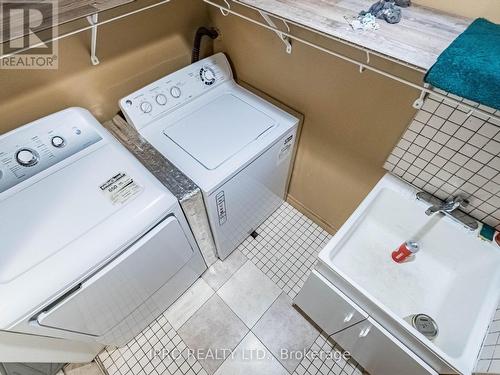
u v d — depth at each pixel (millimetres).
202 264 1682
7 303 784
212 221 1365
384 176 1336
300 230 2074
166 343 1585
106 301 1069
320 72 1289
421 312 1159
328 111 1402
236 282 1806
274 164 1549
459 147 1027
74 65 1210
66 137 1153
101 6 847
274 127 1428
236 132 1395
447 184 1159
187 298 1737
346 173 1593
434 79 717
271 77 1544
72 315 963
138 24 1314
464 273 1172
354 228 1216
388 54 771
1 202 979
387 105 1146
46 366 1366
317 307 1331
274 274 1848
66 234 915
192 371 1500
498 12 845
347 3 992
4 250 862
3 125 1141
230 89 1648
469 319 982
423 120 1062
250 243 1998
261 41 1427
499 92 644
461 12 917
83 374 1482
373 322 1021
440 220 1175
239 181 1331
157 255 1153
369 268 1271
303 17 918
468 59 682
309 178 1858
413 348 954
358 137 1369
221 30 1588
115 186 1045
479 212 1129
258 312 1692
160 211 1032
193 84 1529
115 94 1431
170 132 1387
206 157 1276
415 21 904
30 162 1069
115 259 971
